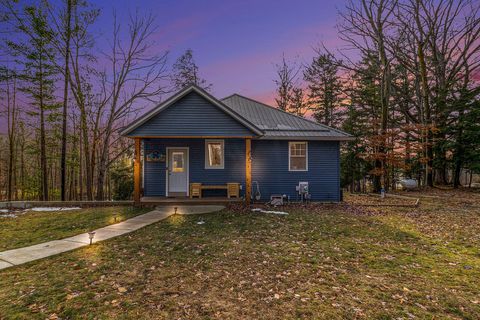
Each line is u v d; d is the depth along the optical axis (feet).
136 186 34.76
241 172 40.91
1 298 11.67
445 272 14.96
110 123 55.88
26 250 18.19
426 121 59.98
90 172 54.34
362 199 44.60
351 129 72.28
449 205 37.01
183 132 34.22
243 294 12.19
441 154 61.11
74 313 10.55
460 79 67.41
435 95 68.49
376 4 55.31
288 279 13.87
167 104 33.55
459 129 57.52
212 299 11.71
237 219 28.02
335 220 27.89
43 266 15.44
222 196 40.47
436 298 11.94
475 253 18.15
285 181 41.09
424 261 16.65
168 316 10.36
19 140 74.54
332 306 11.15
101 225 25.48
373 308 11.03
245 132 34.65
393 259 16.96
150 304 11.25
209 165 40.63
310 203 39.01
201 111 34.45
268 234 22.50
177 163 40.75
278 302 11.47
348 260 16.74
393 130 57.16
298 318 10.27
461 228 24.75
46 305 11.13
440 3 60.80
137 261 16.28
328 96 98.37
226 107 34.04
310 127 42.65
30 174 78.07
